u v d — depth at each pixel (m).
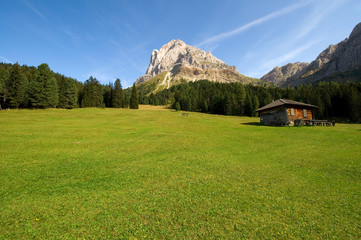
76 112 60.19
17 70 64.62
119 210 6.39
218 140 22.62
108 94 106.00
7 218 5.77
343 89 78.50
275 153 16.27
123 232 5.23
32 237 4.94
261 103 93.12
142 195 7.60
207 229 5.49
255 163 13.00
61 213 6.13
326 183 9.48
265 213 6.49
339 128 34.72
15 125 27.55
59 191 7.84
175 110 98.88
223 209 6.64
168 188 8.37
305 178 10.15
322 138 24.48
